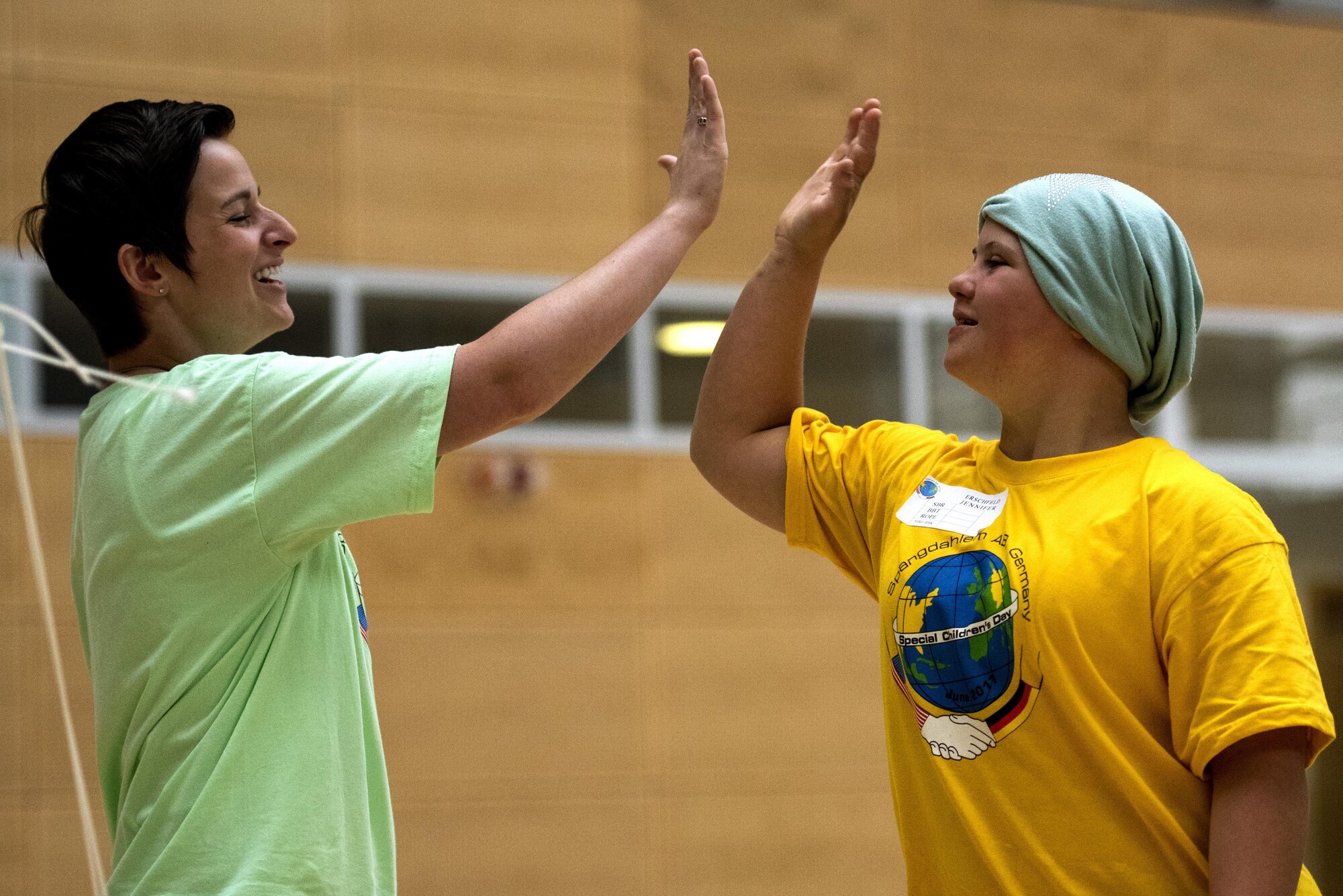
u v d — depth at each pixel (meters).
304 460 4.17
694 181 4.95
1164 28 16.84
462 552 14.27
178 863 4.01
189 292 4.64
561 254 14.84
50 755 12.96
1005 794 4.18
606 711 14.37
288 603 4.34
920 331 15.68
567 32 15.19
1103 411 4.60
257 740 4.14
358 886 4.20
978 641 4.27
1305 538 16.36
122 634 4.28
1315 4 17.34
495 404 4.26
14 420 3.78
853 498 5.06
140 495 4.26
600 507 14.68
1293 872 3.81
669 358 15.07
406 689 13.90
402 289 14.34
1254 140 16.92
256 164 14.12
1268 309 16.67
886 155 15.88
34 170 13.47
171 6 14.10
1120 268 4.46
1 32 13.61
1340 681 16.14
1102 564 4.15
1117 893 4.03
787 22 15.78
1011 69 16.36
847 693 15.02
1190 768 4.06
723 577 14.91
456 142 14.70
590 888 14.02
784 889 14.48
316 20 14.48
